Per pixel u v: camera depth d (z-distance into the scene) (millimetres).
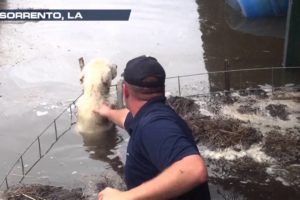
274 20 11820
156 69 2951
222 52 9891
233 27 11398
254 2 11852
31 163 5969
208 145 6320
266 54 9797
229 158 6062
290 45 8812
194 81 8422
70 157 6078
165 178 2605
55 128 6676
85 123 6477
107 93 6473
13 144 6398
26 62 9188
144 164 2932
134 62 2986
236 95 7844
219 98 7699
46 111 7262
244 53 9867
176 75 8695
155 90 2971
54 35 10734
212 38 10711
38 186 5477
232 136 6441
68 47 10016
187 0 13320
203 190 2918
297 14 8625
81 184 5547
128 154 3068
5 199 5234
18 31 10930
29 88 8094
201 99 7672
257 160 6020
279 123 6914
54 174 5750
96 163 5941
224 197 5348
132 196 2652
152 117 2859
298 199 5309
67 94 7875
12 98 7715
